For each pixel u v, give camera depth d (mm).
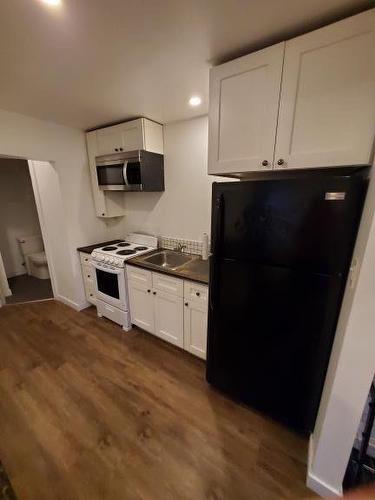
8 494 740
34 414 1674
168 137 2525
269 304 1420
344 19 1006
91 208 3025
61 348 2377
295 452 1439
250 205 1344
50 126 2467
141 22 1069
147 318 2453
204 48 1269
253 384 1625
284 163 1273
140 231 3121
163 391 1874
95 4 953
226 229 1466
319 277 1234
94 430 1562
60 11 986
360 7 987
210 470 1341
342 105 1089
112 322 2844
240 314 1547
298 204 1206
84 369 2100
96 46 1237
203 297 1926
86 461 1381
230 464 1373
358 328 982
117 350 2348
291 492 1247
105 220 3209
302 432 1559
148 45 1239
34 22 1049
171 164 2584
